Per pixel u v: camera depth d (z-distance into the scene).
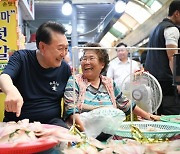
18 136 0.71
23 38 2.54
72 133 0.80
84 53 1.49
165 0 3.58
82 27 7.39
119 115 0.94
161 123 1.19
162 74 2.04
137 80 1.58
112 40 7.27
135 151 0.73
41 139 0.71
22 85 1.43
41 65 1.46
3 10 2.16
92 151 0.72
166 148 0.75
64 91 1.45
